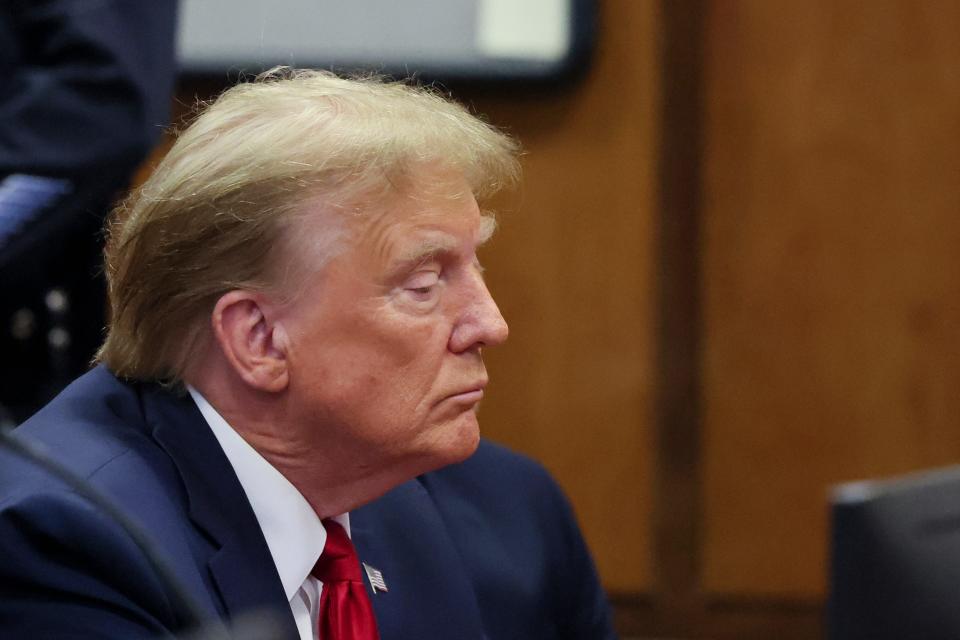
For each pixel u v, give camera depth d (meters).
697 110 8.38
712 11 8.32
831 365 8.46
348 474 3.09
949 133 8.29
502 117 8.38
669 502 8.61
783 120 8.36
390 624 3.26
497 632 3.50
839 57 8.30
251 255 2.94
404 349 2.98
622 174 8.41
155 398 3.12
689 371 8.53
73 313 5.29
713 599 8.65
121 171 4.96
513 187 3.24
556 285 8.51
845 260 8.40
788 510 8.56
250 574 2.96
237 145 2.95
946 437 8.43
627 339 8.52
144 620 2.75
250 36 8.16
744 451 8.55
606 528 8.65
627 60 8.36
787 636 8.61
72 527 2.75
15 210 4.77
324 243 2.92
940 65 8.25
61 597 2.72
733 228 8.44
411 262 2.96
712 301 8.48
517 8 8.20
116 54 4.92
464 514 3.62
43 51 4.87
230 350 2.98
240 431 3.07
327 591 3.10
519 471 3.80
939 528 2.98
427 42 8.19
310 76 3.28
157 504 2.92
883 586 2.92
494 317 3.07
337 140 2.93
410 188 2.96
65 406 3.14
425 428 3.04
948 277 8.35
